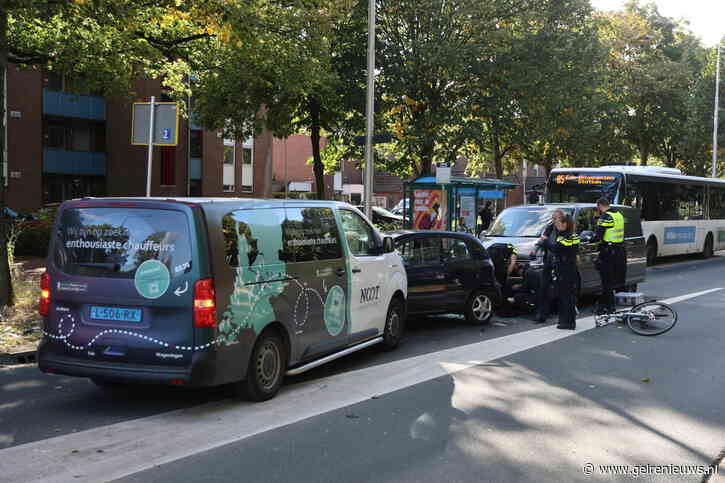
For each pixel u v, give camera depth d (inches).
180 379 219.3
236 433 209.8
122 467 180.7
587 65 1072.8
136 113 416.8
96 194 1385.3
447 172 746.8
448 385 271.4
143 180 1407.5
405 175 1176.8
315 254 276.7
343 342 293.7
